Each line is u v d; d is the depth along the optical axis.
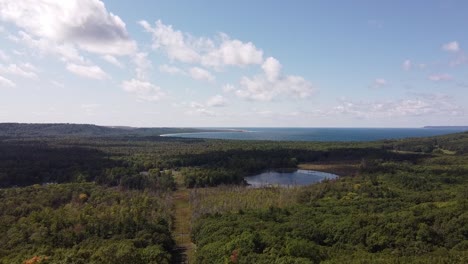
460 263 80.81
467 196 150.38
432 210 122.50
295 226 112.44
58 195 158.75
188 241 124.25
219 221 119.88
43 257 87.62
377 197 167.88
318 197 172.62
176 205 175.88
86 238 106.75
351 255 91.94
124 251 89.25
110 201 158.75
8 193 157.88
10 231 108.06
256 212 135.12
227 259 86.44
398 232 102.25
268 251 89.50
